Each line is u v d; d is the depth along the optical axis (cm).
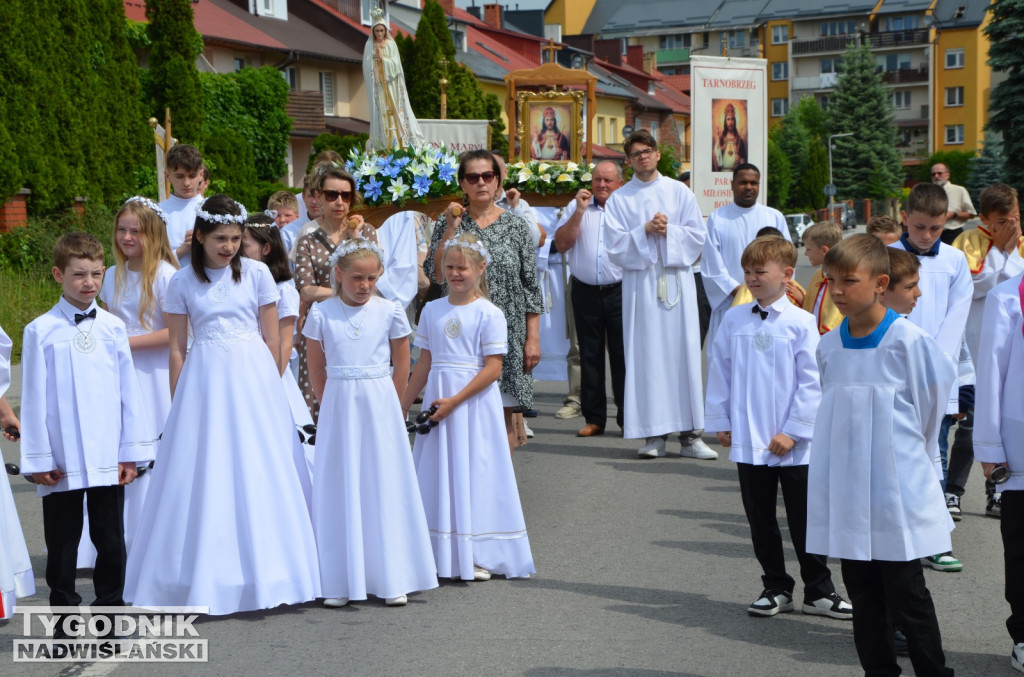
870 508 431
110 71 2436
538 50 6328
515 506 617
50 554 524
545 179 1114
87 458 516
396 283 928
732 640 513
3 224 2034
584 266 1023
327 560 566
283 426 567
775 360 547
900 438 432
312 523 572
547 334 1191
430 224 970
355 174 929
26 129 2097
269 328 579
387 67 1717
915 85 10144
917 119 10194
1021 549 478
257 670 475
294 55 4147
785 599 554
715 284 945
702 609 559
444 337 616
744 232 955
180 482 546
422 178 923
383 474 569
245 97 3531
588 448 988
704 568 631
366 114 4606
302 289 730
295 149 4128
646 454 941
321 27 4628
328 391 577
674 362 937
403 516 573
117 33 2467
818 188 8231
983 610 557
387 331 582
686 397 939
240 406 553
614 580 610
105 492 532
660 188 957
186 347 583
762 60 1293
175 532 543
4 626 541
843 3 10569
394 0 5625
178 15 2928
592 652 496
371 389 573
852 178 8231
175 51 2944
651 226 924
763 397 548
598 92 5972
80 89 2292
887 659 438
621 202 959
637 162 955
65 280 525
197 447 549
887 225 689
